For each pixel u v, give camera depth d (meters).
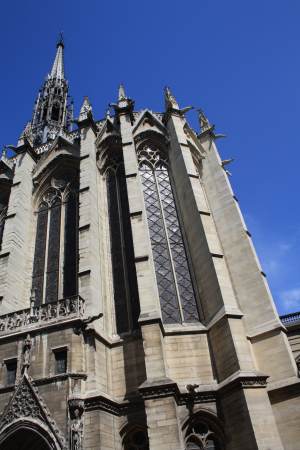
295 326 26.00
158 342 18.88
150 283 21.11
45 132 48.78
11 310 24.48
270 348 20.22
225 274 21.91
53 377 18.05
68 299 20.86
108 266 25.45
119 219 27.81
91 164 29.41
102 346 20.28
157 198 28.36
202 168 31.14
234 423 17.33
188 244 25.50
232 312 20.02
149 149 31.75
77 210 30.50
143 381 19.41
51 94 53.84
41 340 19.59
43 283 27.08
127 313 23.06
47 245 29.33
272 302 22.22
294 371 18.95
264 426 16.41
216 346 20.08
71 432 16.41
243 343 19.08
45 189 33.34
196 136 32.25
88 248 23.61
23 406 17.59
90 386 18.11
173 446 15.96
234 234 25.89
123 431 18.23
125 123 31.41
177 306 22.80
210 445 17.75
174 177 29.17
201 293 22.89
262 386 17.56
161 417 16.72
